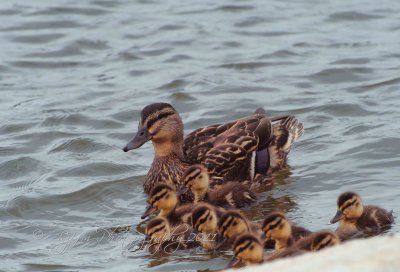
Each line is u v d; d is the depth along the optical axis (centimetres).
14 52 2439
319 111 1977
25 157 1767
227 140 1661
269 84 2162
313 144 1794
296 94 2092
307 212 1487
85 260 1341
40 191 1619
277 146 1691
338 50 2370
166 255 1348
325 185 1608
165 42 2470
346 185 1594
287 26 2566
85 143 1848
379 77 2177
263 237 1329
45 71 2320
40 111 2039
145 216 1470
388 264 864
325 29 2538
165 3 2806
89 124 1967
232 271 935
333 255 904
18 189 1642
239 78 2208
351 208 1372
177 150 1658
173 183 1636
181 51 2408
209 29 2555
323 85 2156
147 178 1653
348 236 1360
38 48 2467
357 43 2417
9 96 2148
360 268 863
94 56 2408
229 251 1343
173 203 1455
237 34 2514
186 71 2264
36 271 1305
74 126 1962
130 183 1662
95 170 1716
